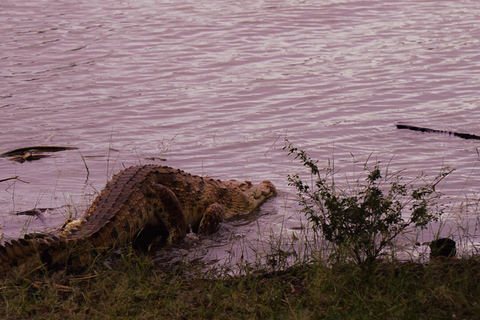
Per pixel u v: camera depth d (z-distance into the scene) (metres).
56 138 18.89
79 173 15.82
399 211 10.88
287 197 14.40
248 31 35.31
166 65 28.55
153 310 8.81
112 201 11.48
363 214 10.54
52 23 38.00
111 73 27.25
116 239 10.95
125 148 17.92
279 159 16.91
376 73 26.53
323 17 38.56
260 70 27.47
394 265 9.73
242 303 9.02
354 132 19.12
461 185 14.57
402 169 15.76
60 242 10.00
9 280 9.45
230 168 16.28
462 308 8.56
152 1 45.09
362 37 33.69
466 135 18.42
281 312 8.62
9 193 14.36
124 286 9.25
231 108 22.12
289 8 41.09
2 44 32.59
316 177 15.35
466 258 10.21
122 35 34.66
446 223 12.38
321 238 11.39
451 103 22.19
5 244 9.65
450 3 42.78
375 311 8.45
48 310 8.83
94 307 8.88
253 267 10.46
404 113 21.06
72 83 25.67
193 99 23.22
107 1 45.50
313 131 19.25
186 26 36.66
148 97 23.58
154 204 12.04
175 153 17.48
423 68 27.16
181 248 11.79
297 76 26.33
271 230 12.25
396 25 36.34
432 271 9.46
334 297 8.80
